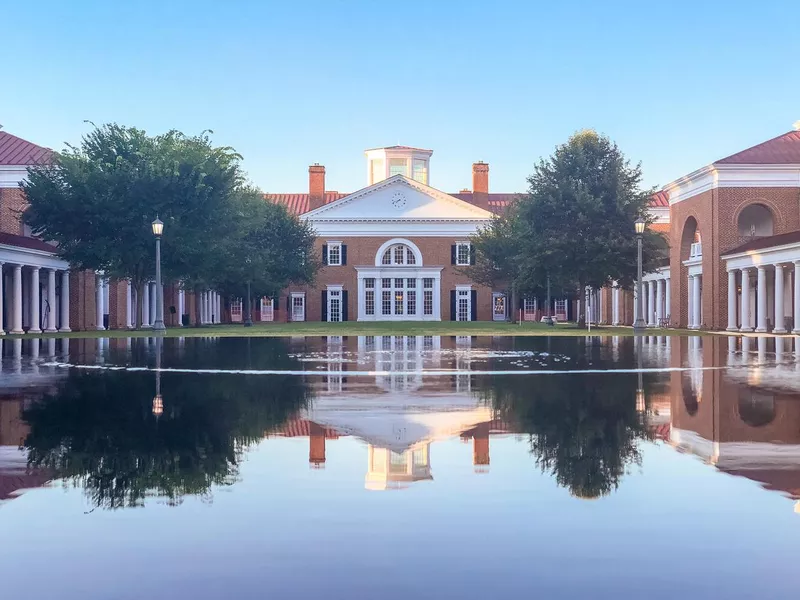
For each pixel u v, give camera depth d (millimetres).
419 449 6594
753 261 41688
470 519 4445
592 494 5000
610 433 7406
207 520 4445
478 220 75938
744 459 6145
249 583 3486
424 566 3689
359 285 76562
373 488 5184
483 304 76625
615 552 3869
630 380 12641
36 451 6535
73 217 39188
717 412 8844
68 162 39844
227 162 41656
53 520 4461
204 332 39281
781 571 3605
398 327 49750
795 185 44750
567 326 52094
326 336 34594
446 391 11039
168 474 5637
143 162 39375
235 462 6062
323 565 3707
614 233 44438
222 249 42969
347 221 76438
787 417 8469
